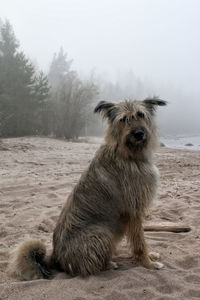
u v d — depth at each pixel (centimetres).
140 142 168
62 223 166
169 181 388
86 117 1114
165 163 537
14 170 437
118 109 176
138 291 140
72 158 569
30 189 333
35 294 138
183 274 158
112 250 164
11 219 246
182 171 459
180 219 251
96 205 163
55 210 266
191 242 203
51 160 538
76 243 157
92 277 153
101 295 138
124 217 171
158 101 187
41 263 164
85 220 161
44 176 401
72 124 1062
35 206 279
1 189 331
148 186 171
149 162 178
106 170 168
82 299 134
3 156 553
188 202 292
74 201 166
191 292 140
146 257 172
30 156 571
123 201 167
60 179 384
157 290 144
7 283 148
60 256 162
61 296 136
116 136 172
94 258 155
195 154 685
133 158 171
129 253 190
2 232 220
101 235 158
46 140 906
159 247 196
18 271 156
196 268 164
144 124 173
